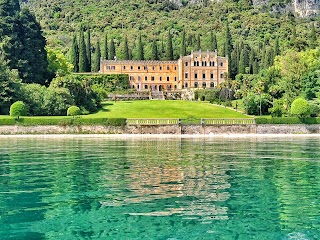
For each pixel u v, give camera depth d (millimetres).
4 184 26688
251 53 195125
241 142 65125
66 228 17688
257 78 154625
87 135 82938
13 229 17578
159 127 85562
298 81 120438
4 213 19828
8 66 115250
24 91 103562
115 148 53031
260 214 19656
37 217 19203
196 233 17109
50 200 22312
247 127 86500
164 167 34312
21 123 84000
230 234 16984
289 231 17359
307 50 143125
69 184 26688
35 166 34906
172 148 53094
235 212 19953
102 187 25688
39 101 103000
